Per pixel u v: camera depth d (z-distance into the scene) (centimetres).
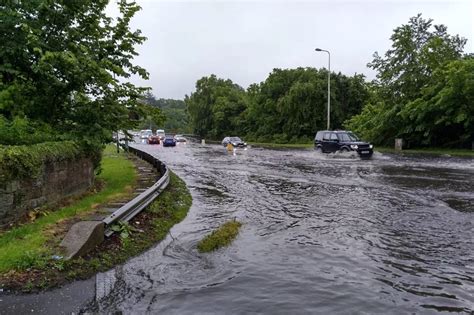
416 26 3784
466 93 2919
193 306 455
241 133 7569
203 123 9019
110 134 1130
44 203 829
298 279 532
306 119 5544
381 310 444
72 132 1048
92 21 1167
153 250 675
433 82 3444
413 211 935
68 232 627
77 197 984
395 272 555
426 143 3475
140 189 1192
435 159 2414
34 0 1016
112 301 467
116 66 1105
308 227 805
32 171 766
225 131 8119
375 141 3831
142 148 4434
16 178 722
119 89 1203
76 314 434
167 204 1003
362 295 481
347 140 2752
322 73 5562
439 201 1050
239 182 1507
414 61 3700
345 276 543
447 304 458
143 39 1265
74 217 788
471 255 622
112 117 1180
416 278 533
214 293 491
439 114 3212
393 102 3716
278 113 6325
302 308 448
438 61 3522
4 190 691
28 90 1046
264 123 6638
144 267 589
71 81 1059
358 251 647
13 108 993
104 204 934
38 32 962
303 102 5497
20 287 489
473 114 3038
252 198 1155
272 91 6494
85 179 1084
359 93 5375
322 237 732
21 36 983
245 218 897
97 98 1152
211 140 7762
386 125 3631
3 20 955
